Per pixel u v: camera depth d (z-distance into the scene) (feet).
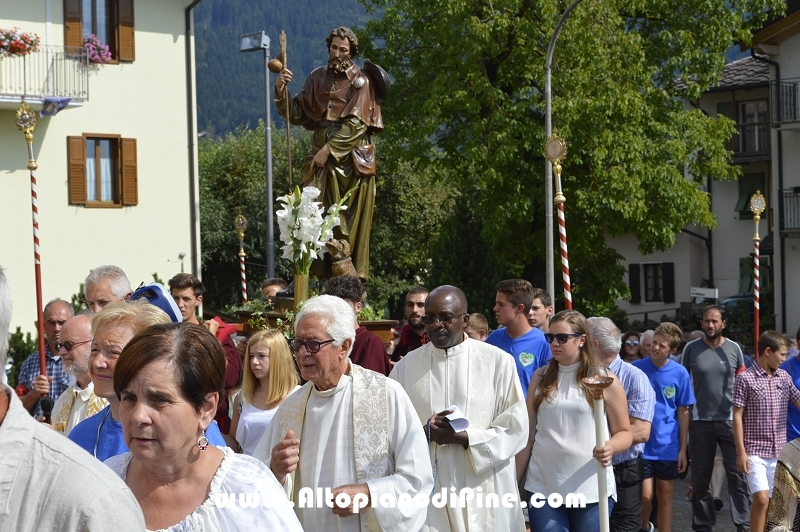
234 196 121.19
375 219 112.06
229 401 23.91
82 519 6.88
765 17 88.94
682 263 125.49
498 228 77.71
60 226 72.28
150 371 9.29
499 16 76.18
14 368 50.96
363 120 34.09
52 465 6.98
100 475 7.10
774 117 95.35
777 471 13.84
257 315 31.58
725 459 29.78
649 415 22.80
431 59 81.61
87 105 73.20
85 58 71.87
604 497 17.66
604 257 85.10
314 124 34.58
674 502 35.60
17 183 70.85
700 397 30.09
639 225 79.56
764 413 27.20
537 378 20.39
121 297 17.89
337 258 33.55
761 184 119.75
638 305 128.57
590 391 18.66
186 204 77.15
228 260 116.26
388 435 14.74
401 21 85.87
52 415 15.80
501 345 24.20
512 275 91.09
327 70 34.27
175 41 76.48
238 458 9.96
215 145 131.44
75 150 72.33
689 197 79.61
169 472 9.64
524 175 79.82
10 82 69.72
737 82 117.19
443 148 85.10
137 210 75.20
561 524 19.74
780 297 97.04
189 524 9.48
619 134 76.59
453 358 18.83
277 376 20.07
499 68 78.84
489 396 18.60
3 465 6.86
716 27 85.15
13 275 70.64
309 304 15.05
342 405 14.94
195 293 25.96
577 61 75.82
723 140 85.97
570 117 74.64
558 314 20.03
